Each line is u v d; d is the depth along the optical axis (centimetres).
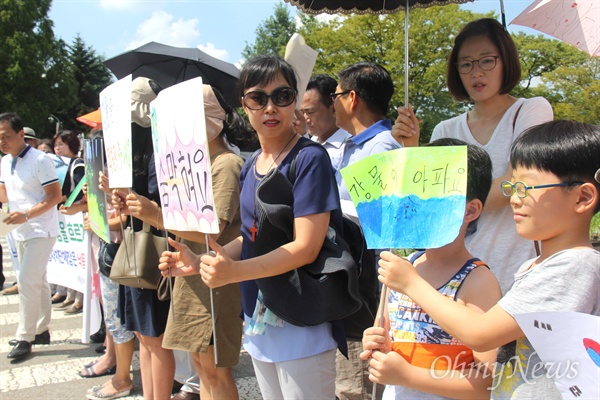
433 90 1911
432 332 161
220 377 267
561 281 132
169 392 306
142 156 298
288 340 200
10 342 473
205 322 259
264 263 186
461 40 243
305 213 190
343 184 285
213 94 273
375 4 286
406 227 155
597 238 670
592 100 1609
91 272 441
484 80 234
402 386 157
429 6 277
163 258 226
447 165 152
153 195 294
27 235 450
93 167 332
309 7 288
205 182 191
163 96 214
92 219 342
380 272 158
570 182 136
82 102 4784
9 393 375
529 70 1862
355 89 291
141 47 558
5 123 450
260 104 205
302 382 198
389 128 285
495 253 221
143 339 305
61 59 3356
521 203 143
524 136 147
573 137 137
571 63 1756
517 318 129
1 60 3059
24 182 457
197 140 194
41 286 464
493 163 233
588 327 119
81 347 482
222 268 182
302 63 292
